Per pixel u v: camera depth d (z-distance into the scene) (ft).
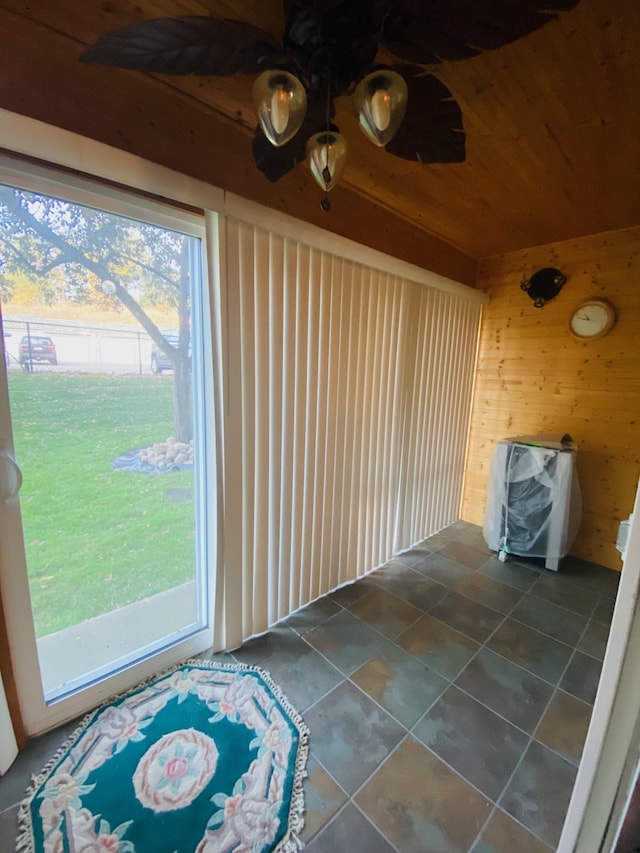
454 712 4.95
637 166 5.67
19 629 4.24
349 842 3.53
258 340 5.48
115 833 3.52
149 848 3.42
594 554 9.10
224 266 4.91
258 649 5.99
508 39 2.62
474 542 10.12
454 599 7.50
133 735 4.50
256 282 5.32
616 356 8.51
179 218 4.67
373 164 5.77
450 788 4.03
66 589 4.69
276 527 6.27
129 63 2.82
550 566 8.66
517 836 3.61
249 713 4.83
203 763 4.19
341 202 6.47
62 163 3.66
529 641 6.35
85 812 3.69
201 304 5.24
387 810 3.80
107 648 5.13
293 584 6.80
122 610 5.21
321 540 7.15
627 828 1.90
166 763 4.18
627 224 8.00
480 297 10.10
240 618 5.96
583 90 4.21
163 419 5.21
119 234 4.49
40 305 4.07
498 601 7.46
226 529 5.55
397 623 6.71
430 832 3.63
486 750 4.46
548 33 3.50
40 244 3.99
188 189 4.42
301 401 6.23
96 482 4.75
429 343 8.90
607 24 3.39
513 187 6.45
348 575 7.92
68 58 3.68
